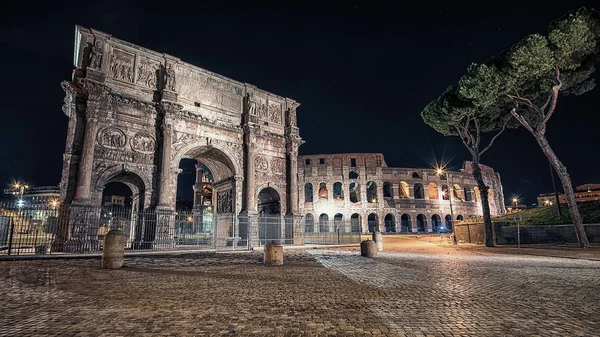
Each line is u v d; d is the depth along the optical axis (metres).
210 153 38.28
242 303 9.29
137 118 31.47
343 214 84.25
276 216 39.31
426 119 41.00
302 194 85.00
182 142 33.78
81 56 29.27
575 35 27.28
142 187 31.89
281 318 7.82
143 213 29.39
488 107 34.59
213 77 37.66
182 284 12.25
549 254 24.34
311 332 6.84
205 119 35.44
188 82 35.59
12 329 6.98
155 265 18.38
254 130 38.72
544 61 28.14
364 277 13.98
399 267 17.44
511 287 11.60
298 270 16.33
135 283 12.45
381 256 24.23
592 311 8.46
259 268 17.17
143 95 32.09
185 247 31.31
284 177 42.41
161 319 7.73
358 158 87.81
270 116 42.47
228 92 38.69
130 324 7.35
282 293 10.64
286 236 40.28
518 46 29.77
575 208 29.25
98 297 10.00
